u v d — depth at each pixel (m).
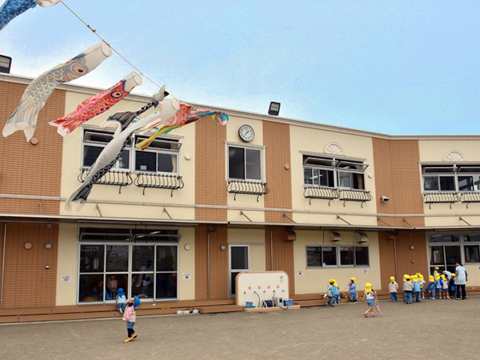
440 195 20.77
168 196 15.61
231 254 16.94
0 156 13.39
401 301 18.14
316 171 19.11
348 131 19.98
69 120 9.85
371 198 19.89
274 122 18.31
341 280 19.00
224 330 11.68
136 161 15.34
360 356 8.87
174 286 15.78
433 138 21.27
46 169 13.91
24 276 13.52
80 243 14.38
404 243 20.67
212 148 16.73
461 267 18.45
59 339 10.41
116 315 13.64
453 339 10.44
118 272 14.88
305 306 16.67
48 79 8.55
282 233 18.02
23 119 8.47
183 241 16.08
